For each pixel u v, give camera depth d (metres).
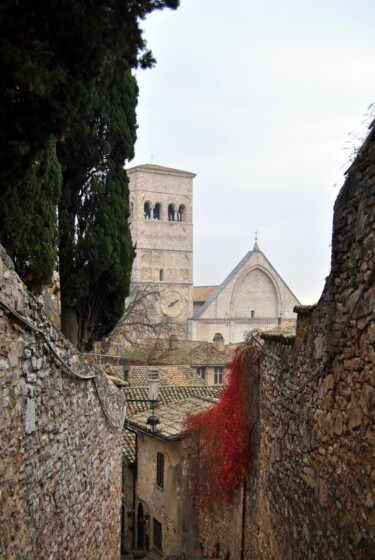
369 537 6.25
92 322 15.55
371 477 6.25
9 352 6.36
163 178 97.44
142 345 49.66
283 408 10.14
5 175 8.73
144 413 23.28
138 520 23.06
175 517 19.52
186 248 98.00
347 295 7.02
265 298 94.81
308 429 8.54
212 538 16.03
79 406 9.71
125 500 24.50
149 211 96.75
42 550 7.58
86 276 14.78
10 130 8.22
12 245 9.97
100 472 11.51
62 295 14.97
